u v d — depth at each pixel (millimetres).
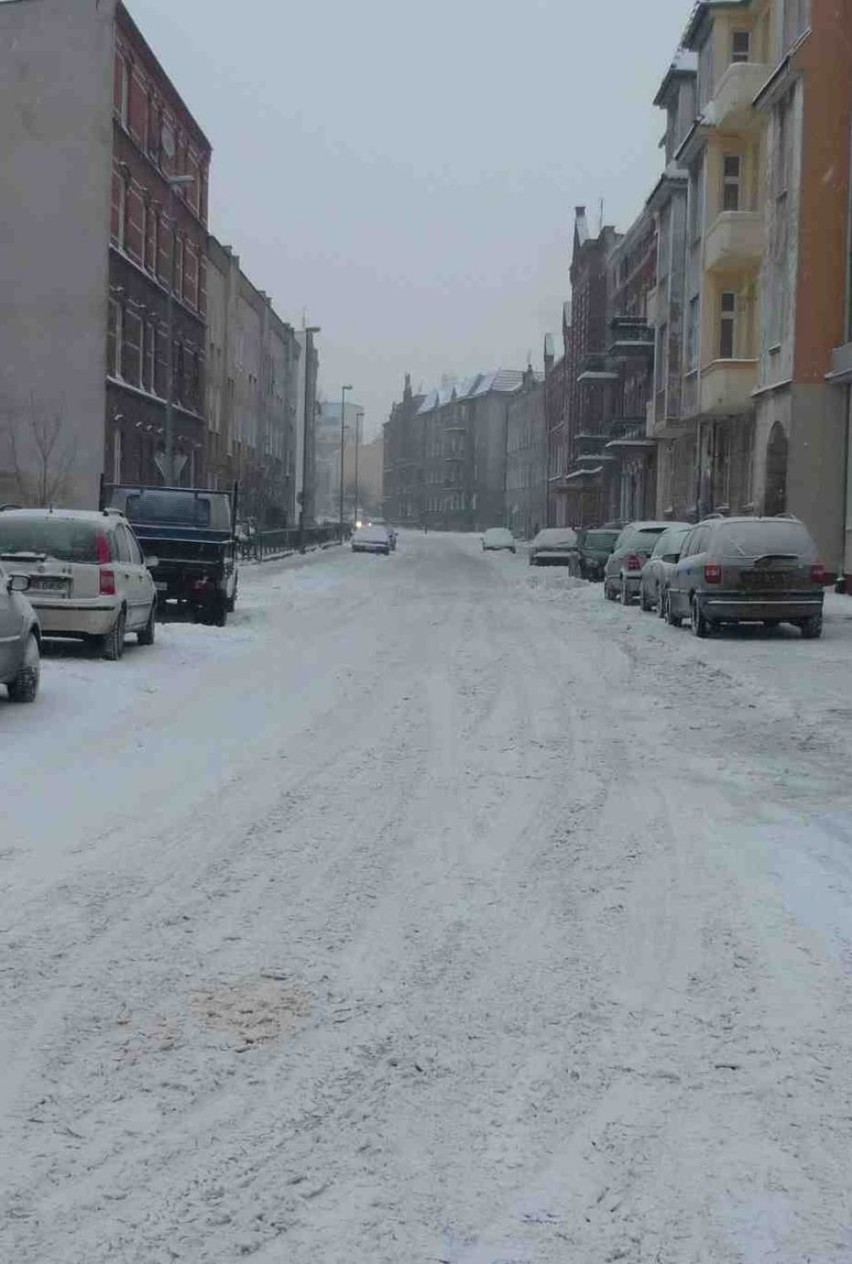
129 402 44531
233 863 7391
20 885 6871
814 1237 3635
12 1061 4719
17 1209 3734
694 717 12820
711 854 7676
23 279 41531
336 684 14984
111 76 41250
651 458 57688
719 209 39031
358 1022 5129
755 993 5461
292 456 90688
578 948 6031
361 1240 3602
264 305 76000
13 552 16250
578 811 8758
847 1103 4461
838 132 31031
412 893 6875
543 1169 3994
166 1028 5043
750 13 38875
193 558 22203
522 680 15562
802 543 20547
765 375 34062
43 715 12164
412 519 176375
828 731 11820
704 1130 4250
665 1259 3525
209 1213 3725
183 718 12359
